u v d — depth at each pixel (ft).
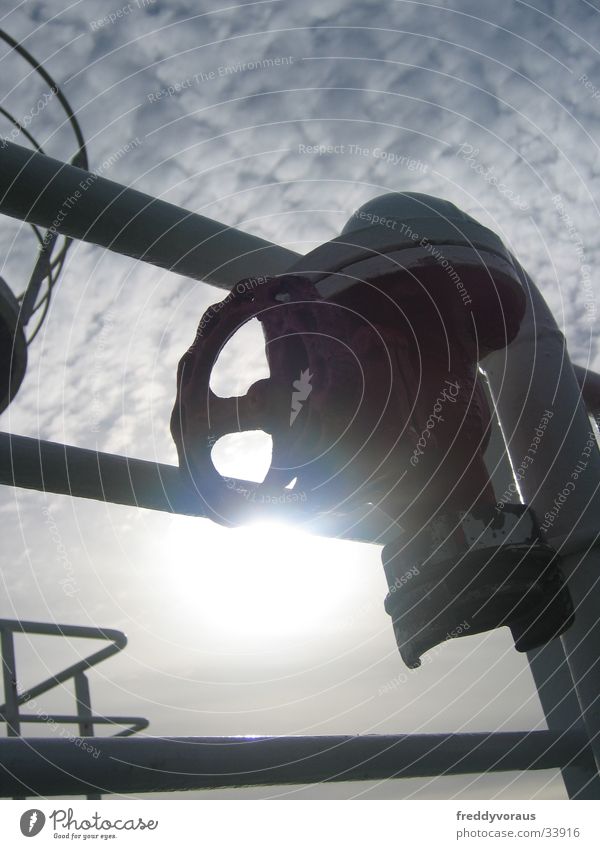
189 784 4.65
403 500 4.57
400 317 4.54
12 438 4.83
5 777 3.88
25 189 4.79
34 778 3.97
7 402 4.42
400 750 5.77
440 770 6.04
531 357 6.25
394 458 4.38
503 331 5.08
